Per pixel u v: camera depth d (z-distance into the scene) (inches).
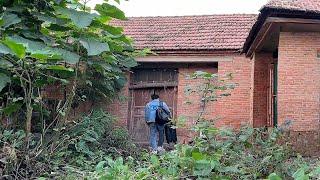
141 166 248.2
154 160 215.3
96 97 553.9
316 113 445.1
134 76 661.3
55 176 252.2
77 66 255.4
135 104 657.0
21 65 229.3
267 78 567.5
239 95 613.0
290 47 455.8
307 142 431.5
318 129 438.3
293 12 406.6
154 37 665.6
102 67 253.6
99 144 412.2
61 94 363.3
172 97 644.7
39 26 237.0
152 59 634.2
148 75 657.6
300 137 434.6
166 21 721.0
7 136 274.2
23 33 222.8
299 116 446.9
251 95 587.2
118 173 193.2
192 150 209.5
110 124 495.8
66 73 253.3
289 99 450.0
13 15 222.1
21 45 198.1
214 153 226.4
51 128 311.9
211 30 673.0
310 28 446.9
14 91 273.4
